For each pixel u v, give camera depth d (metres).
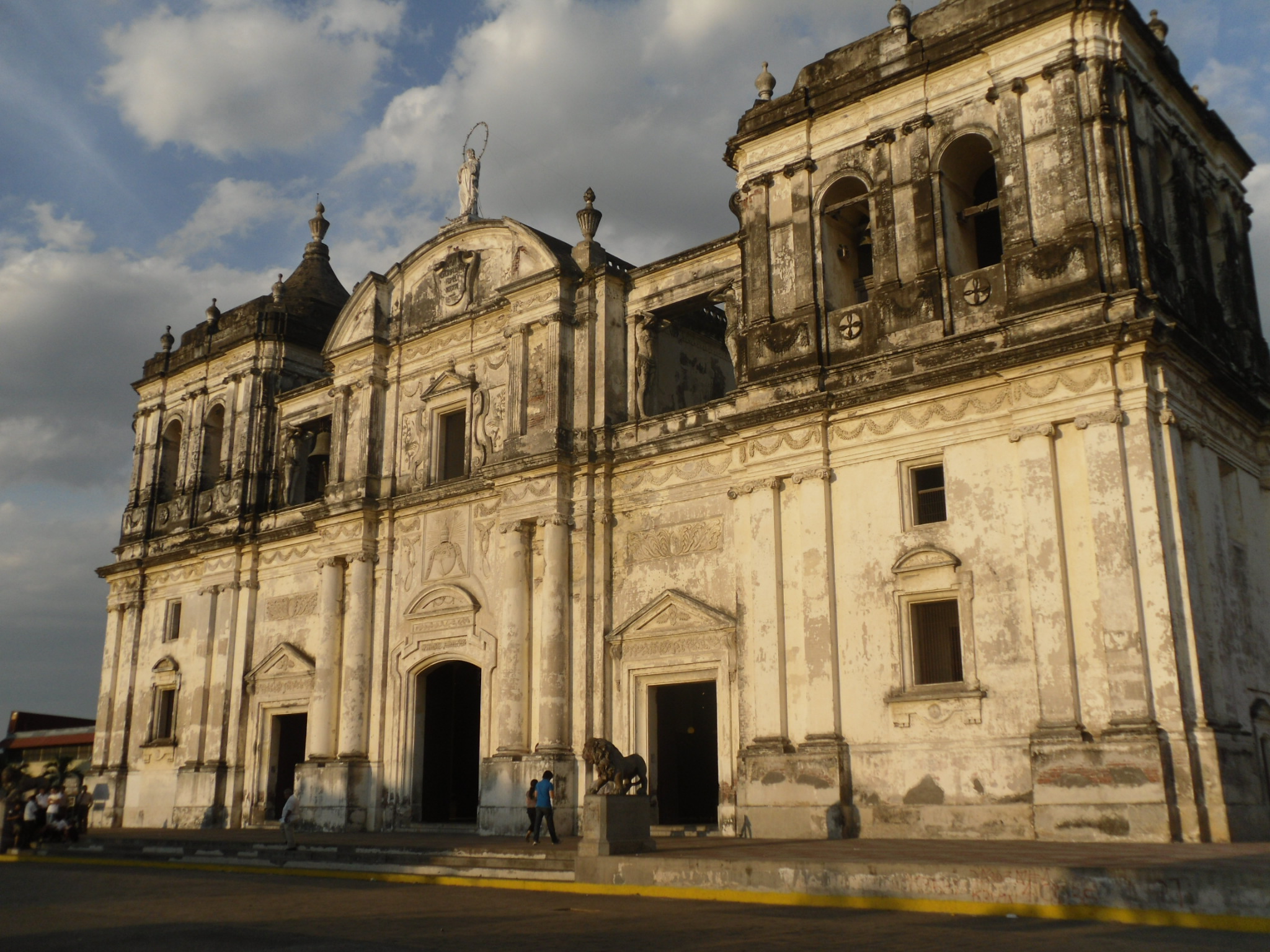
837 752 23.45
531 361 31.67
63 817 31.39
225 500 40.84
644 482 29.25
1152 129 24.78
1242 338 27.58
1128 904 13.02
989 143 24.56
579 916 14.35
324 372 42.81
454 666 34.09
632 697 28.08
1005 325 22.91
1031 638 21.62
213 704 38.47
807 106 27.16
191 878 22.27
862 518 24.45
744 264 28.02
